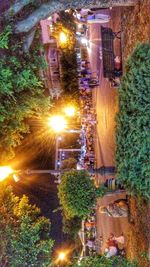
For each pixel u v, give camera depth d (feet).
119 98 28.96
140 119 26.96
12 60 24.20
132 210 34.91
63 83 50.60
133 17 33.47
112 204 36.29
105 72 38.45
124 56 37.01
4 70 22.88
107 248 37.99
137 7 32.04
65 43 49.26
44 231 29.09
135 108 27.30
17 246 25.35
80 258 29.32
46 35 45.32
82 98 52.54
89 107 52.80
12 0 26.30
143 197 30.07
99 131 50.16
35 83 24.84
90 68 52.39
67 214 33.27
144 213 31.45
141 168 27.84
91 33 51.67
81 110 52.75
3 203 27.55
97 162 49.52
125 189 31.04
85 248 46.80
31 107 26.71
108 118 46.26
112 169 32.32
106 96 47.24
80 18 49.16
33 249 25.39
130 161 28.12
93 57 52.13
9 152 28.84
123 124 28.45
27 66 25.54
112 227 43.62
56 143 48.91
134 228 34.73
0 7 26.23
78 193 30.99
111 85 42.14
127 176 28.73
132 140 27.76
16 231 26.35
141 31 31.32
